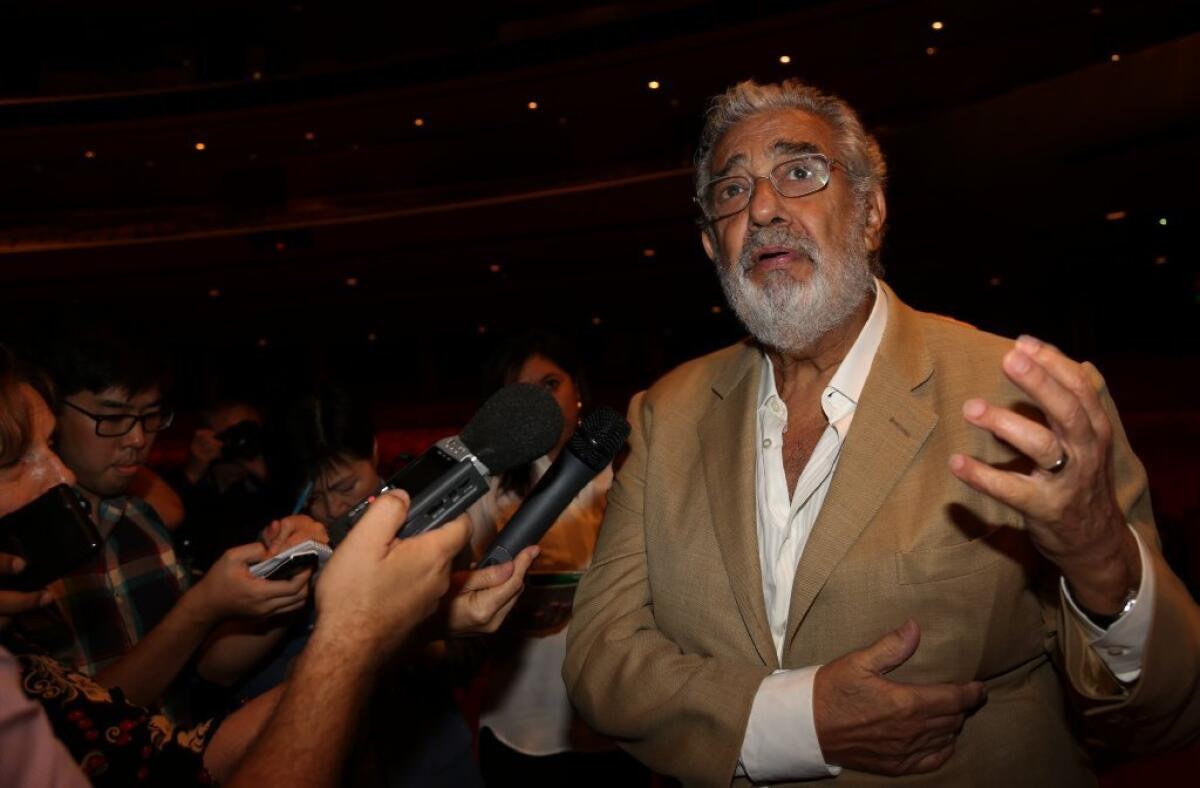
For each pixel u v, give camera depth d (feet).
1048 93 32.01
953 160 36.29
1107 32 37.76
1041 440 2.68
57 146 53.36
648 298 56.08
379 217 53.42
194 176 56.70
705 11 42.70
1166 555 15.80
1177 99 28.37
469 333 62.90
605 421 3.64
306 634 5.48
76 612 5.04
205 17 52.70
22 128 52.29
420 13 51.37
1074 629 3.36
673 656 3.99
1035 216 37.47
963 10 37.91
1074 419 2.65
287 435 6.06
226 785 2.46
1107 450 2.75
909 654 3.47
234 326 60.64
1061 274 45.60
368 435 6.08
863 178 4.41
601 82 47.52
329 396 6.07
